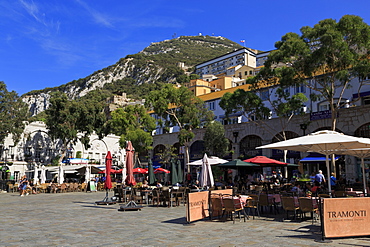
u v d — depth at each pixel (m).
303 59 25.33
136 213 15.40
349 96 35.34
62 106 47.41
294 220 12.27
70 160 40.16
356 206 8.79
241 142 39.09
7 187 38.75
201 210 12.70
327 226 8.61
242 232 9.95
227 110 32.03
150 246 8.17
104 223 12.24
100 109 51.91
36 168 39.28
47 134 52.28
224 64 145.50
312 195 13.69
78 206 19.27
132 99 150.75
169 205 18.22
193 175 43.22
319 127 31.78
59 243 8.68
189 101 40.22
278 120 35.31
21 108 47.34
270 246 7.94
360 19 23.11
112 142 60.62
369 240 8.52
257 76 29.48
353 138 11.81
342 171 30.45
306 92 38.50
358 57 24.03
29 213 15.74
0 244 8.60
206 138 38.56
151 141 44.38
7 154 47.16
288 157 34.06
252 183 23.19
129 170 18.00
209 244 8.28
